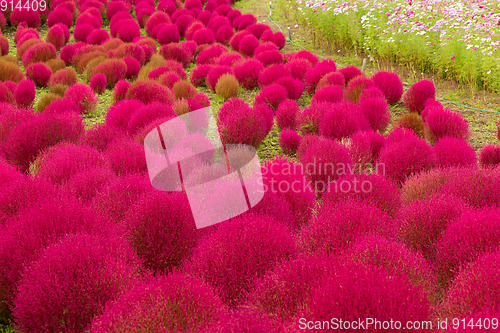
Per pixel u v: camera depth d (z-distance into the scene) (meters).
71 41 14.77
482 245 5.03
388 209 5.81
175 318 4.50
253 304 4.68
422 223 5.46
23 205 5.60
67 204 5.40
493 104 8.80
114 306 4.60
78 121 7.48
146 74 10.49
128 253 5.09
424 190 6.07
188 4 18.53
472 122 8.28
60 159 6.36
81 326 4.74
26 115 7.56
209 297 4.66
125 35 14.12
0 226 5.29
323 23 12.89
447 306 4.72
